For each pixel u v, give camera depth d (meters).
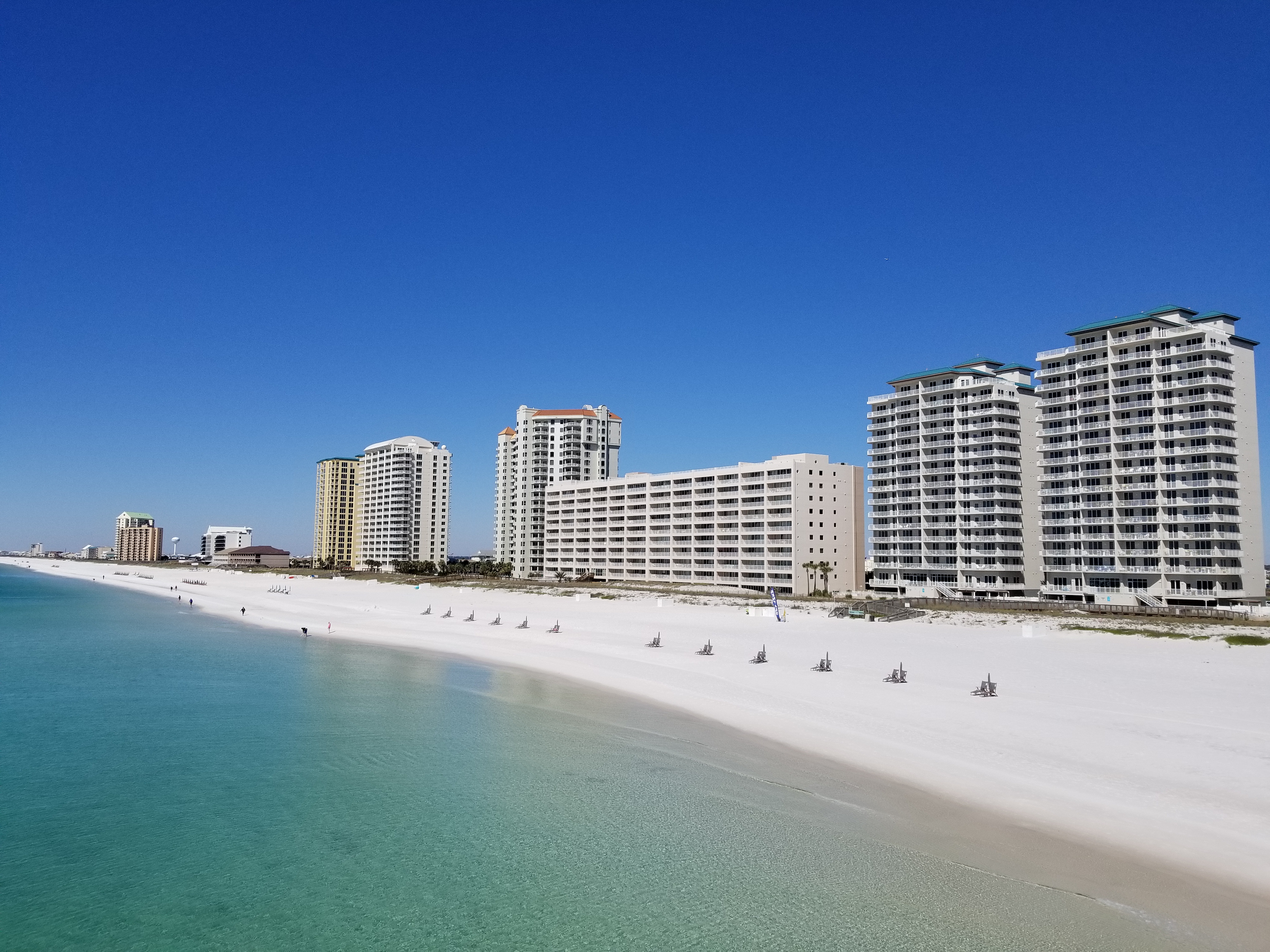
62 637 99.00
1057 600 120.81
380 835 29.00
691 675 59.56
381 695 56.16
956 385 141.50
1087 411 120.19
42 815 31.64
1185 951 19.11
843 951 19.94
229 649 85.62
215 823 30.59
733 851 26.28
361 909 23.56
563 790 33.06
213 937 22.25
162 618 127.81
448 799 32.66
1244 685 50.56
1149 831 26.03
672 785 33.12
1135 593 111.19
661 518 180.38
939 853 25.19
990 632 82.19
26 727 46.84
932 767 33.72
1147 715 41.66
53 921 23.16
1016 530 136.88
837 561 156.25
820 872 24.34
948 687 50.88
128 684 62.19
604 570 194.25
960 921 20.98
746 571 158.88
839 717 43.50
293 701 54.22
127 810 32.12
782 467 154.62
